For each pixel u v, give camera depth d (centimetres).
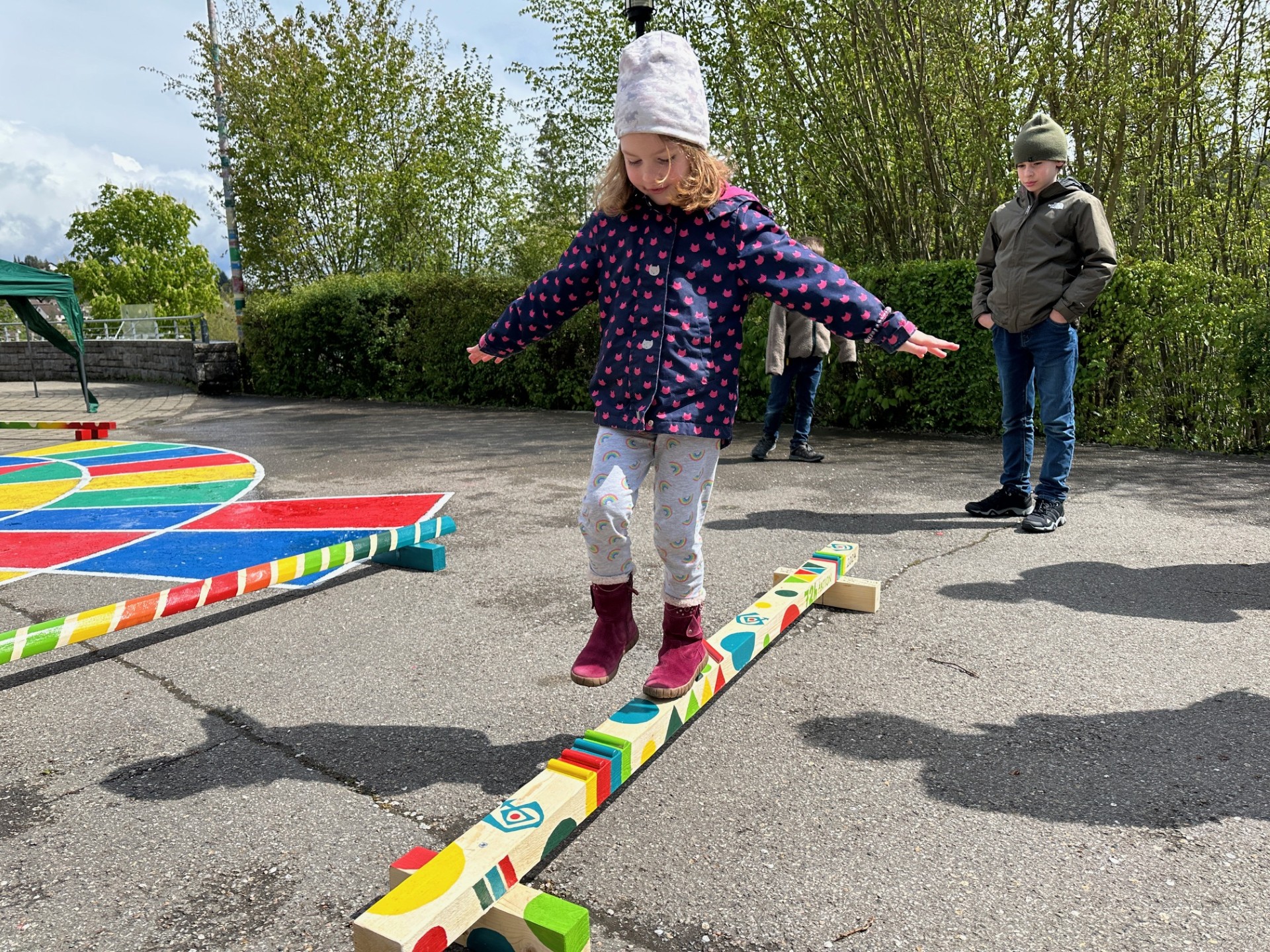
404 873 186
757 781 241
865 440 872
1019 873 200
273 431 1109
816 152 1018
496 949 177
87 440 1070
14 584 450
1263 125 840
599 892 196
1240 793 230
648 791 238
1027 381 516
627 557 233
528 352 1269
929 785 238
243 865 211
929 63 934
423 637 360
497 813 184
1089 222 466
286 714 292
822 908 190
